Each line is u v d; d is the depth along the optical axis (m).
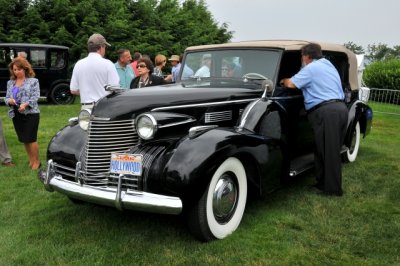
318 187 4.72
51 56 13.99
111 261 3.06
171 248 3.27
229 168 3.39
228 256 3.14
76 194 3.33
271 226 3.70
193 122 3.66
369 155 6.68
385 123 10.94
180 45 21.91
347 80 5.90
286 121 4.17
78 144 3.70
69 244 3.34
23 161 5.98
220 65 4.77
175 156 3.13
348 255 3.18
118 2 20.48
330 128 4.40
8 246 3.29
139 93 3.68
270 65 4.43
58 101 14.24
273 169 3.75
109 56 19.23
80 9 18.67
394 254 3.21
